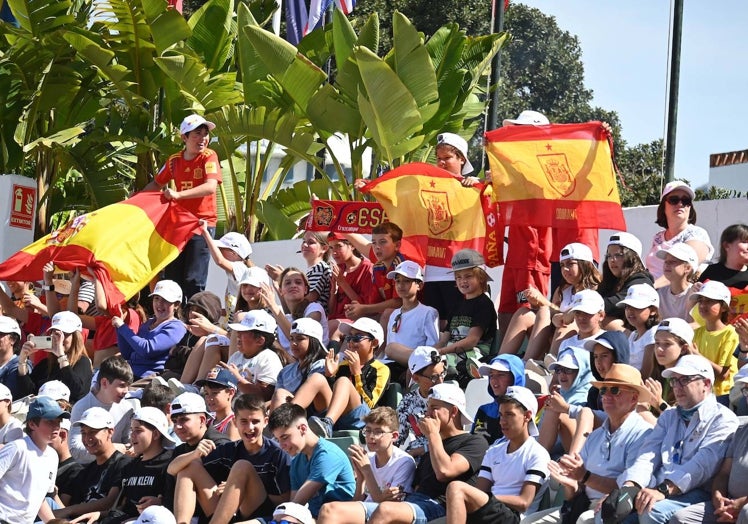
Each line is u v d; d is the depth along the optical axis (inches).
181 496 436.8
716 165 689.6
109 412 520.4
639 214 591.5
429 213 562.3
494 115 796.0
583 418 420.5
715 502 372.8
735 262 482.6
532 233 529.3
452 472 410.0
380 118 687.1
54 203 865.5
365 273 587.8
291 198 826.2
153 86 798.5
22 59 792.3
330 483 425.4
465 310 521.3
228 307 609.3
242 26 773.9
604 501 380.8
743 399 418.3
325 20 908.6
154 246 612.4
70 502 484.1
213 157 625.6
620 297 482.9
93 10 852.6
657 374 444.5
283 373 512.4
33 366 594.9
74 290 619.2
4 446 446.3
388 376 498.6
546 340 501.4
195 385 535.8
